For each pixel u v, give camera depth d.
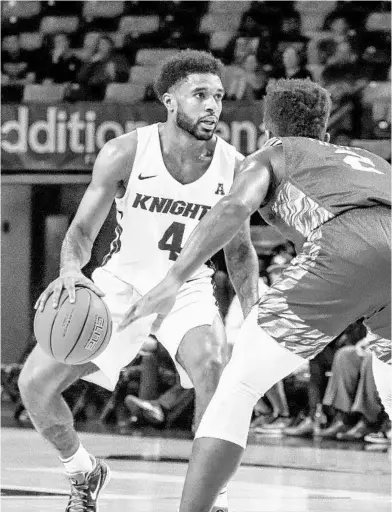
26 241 19.16
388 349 4.86
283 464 9.70
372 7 17.97
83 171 15.68
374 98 15.66
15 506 6.81
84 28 19.02
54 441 6.09
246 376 4.71
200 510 4.60
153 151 6.02
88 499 6.25
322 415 12.94
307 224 4.81
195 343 5.83
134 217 6.09
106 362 5.93
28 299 19.19
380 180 4.84
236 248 6.06
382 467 9.61
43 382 5.88
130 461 9.66
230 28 18.42
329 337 4.77
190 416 13.34
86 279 5.47
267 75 16.30
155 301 4.49
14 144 15.70
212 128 5.88
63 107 15.55
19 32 18.83
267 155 4.88
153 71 17.48
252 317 4.80
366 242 4.63
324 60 17.00
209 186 6.07
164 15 18.97
